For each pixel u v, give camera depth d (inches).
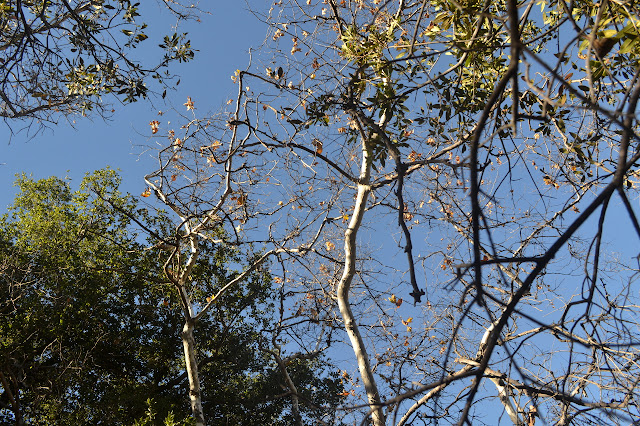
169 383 736.3
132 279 746.8
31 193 890.7
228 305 699.4
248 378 717.9
